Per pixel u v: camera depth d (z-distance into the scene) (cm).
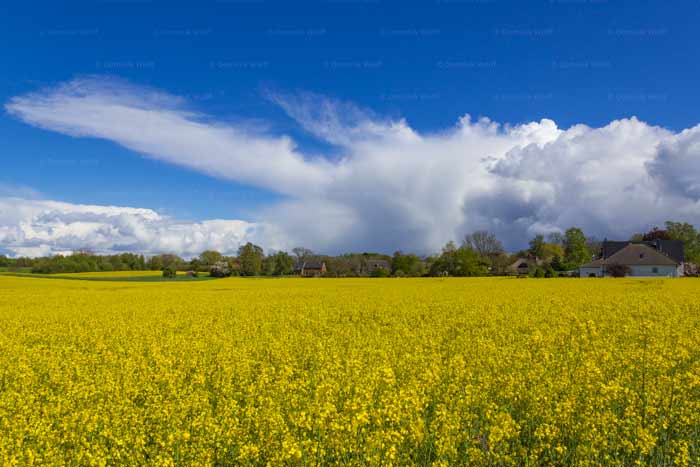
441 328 1684
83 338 1608
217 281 6706
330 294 3475
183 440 681
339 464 632
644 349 1143
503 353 1130
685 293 3047
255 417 730
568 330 1539
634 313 2048
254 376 1061
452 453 638
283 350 1252
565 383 849
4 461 627
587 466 600
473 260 9044
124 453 665
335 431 647
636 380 927
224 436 683
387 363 1060
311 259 12300
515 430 690
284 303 2777
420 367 1009
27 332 1770
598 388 814
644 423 719
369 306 2495
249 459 661
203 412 745
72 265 10425
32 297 3562
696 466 629
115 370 1095
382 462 603
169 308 2602
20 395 897
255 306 2623
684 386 830
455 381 913
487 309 2238
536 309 2203
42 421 753
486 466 643
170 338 1491
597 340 1330
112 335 1645
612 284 4356
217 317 2156
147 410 797
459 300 2723
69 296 3634
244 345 1354
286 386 898
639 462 614
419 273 9625
